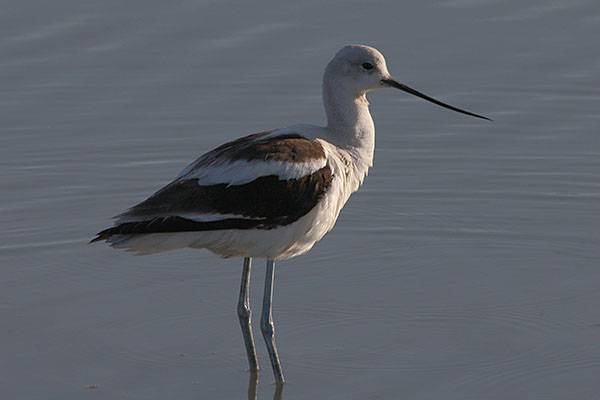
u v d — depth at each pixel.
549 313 10.86
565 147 14.63
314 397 9.49
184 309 11.17
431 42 16.48
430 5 17.30
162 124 15.30
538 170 14.19
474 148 14.70
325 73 9.99
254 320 11.01
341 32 16.59
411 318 10.86
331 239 12.85
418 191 13.89
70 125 15.29
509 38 16.56
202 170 9.23
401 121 15.31
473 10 17.14
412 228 13.04
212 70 16.14
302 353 10.24
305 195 9.28
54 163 14.59
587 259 12.09
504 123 15.18
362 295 11.42
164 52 16.48
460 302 11.18
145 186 14.08
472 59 16.20
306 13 17.12
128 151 14.80
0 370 9.91
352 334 10.56
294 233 9.42
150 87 15.95
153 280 11.86
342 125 9.94
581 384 9.52
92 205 13.66
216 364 10.12
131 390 9.63
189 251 12.65
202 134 15.08
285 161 9.24
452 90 15.70
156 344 10.45
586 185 13.83
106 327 10.77
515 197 13.64
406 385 9.61
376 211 13.45
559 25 16.81
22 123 15.30
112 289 11.63
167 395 9.56
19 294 11.47
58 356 10.18
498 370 9.80
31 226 13.09
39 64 16.31
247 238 9.29
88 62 16.36
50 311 11.10
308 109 15.41
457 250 12.47
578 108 15.35
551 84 15.73
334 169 9.51
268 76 15.99
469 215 13.28
